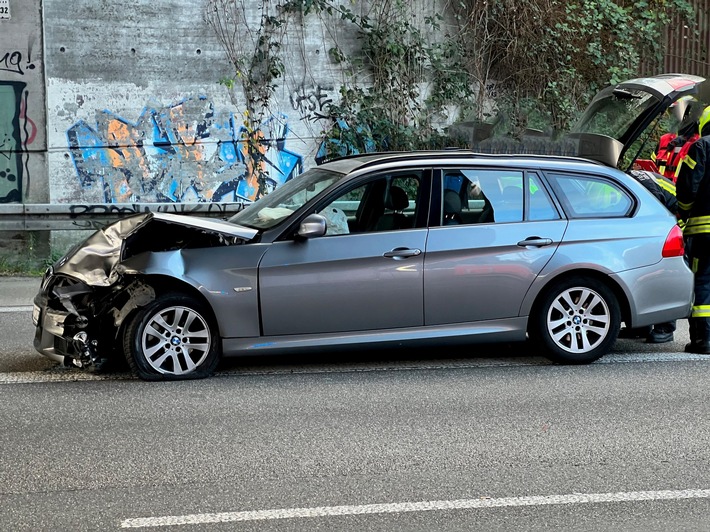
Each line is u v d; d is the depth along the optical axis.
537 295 7.55
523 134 8.89
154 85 13.77
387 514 4.60
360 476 5.13
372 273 7.21
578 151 8.17
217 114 14.05
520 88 15.31
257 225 7.40
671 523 4.51
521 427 6.01
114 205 12.47
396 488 4.95
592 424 6.08
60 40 13.33
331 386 7.04
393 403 6.57
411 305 7.30
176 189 13.98
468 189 7.50
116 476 5.12
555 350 7.63
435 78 14.93
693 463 5.35
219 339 7.17
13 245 12.36
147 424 6.07
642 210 7.78
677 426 6.05
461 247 7.35
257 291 7.09
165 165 13.91
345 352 8.05
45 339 7.32
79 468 5.25
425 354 8.15
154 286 7.04
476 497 4.83
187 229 7.27
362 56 14.61
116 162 13.70
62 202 13.52
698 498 4.83
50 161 13.45
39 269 12.41
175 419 6.18
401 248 7.25
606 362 7.85
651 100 8.15
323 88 14.45
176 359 7.16
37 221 12.24
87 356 7.09
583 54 15.48
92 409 6.41
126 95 13.66
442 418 6.21
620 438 5.79
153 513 4.61
